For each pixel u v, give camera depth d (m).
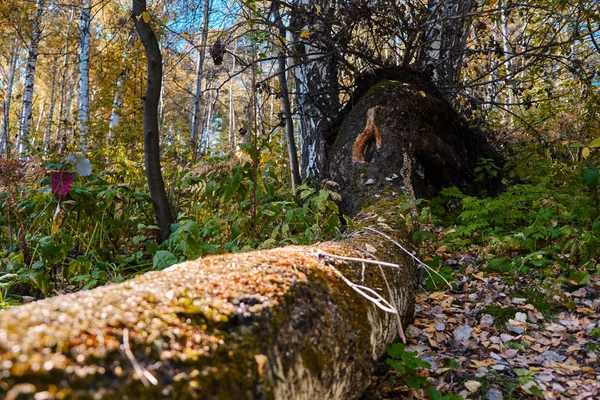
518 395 1.78
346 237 2.67
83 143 6.63
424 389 1.80
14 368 0.70
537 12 5.83
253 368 0.99
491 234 3.32
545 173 4.47
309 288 1.40
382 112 4.06
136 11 3.49
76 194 3.26
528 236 3.13
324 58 4.90
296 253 1.68
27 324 0.82
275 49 5.25
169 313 1.00
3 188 3.33
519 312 2.43
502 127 6.97
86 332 0.85
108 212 3.60
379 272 1.99
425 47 5.40
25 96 9.99
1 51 13.90
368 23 5.07
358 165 3.96
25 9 8.07
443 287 2.86
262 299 1.19
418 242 3.05
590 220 3.21
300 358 1.16
